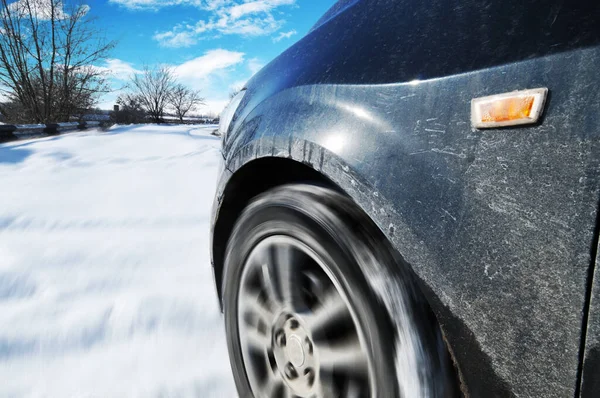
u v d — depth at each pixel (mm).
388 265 961
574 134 647
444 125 836
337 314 1077
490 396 772
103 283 2336
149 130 16734
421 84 905
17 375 1618
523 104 701
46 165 6340
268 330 1307
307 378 1177
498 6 846
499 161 739
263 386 1328
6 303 2113
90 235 3131
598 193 620
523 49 743
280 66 1627
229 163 1592
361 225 1032
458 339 805
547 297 674
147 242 2996
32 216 3543
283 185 1331
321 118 1134
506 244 722
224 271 1518
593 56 646
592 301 628
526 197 700
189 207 3963
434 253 821
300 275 1187
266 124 1373
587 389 640
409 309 910
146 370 1646
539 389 694
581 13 695
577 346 645
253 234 1342
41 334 1850
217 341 1832
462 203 787
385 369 935
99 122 19406
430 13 1004
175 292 2232
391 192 904
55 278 2389
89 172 5828
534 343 694
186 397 1508
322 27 1510
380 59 1053
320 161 1092
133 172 5848
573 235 645
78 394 1520
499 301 732
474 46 839
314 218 1117
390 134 938
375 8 1226
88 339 1833
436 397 857
